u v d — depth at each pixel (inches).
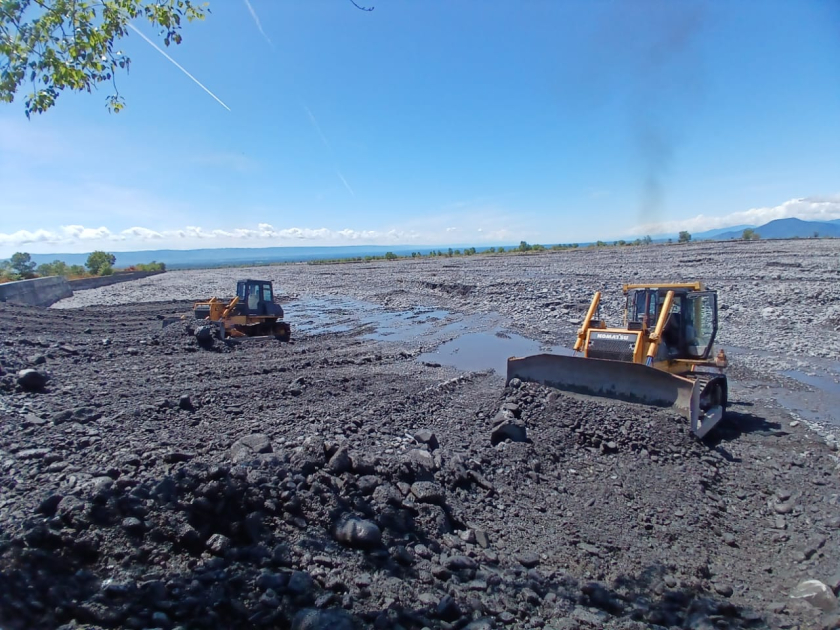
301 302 1284.4
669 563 206.1
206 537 179.6
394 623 156.3
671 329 403.5
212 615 149.1
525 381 393.1
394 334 786.8
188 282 2081.7
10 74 184.5
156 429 308.5
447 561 192.7
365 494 218.2
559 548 214.8
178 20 206.2
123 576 154.6
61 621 138.3
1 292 1000.9
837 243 1765.5
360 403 404.8
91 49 193.2
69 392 385.4
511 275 1424.7
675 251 1882.4
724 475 293.1
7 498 185.8
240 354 620.1
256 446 252.2
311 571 172.7
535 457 298.7
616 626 167.3
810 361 545.3
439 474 255.4
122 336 670.5
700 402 346.3
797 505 256.8
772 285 943.0
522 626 166.1
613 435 319.0
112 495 180.5
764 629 168.2
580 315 847.1
